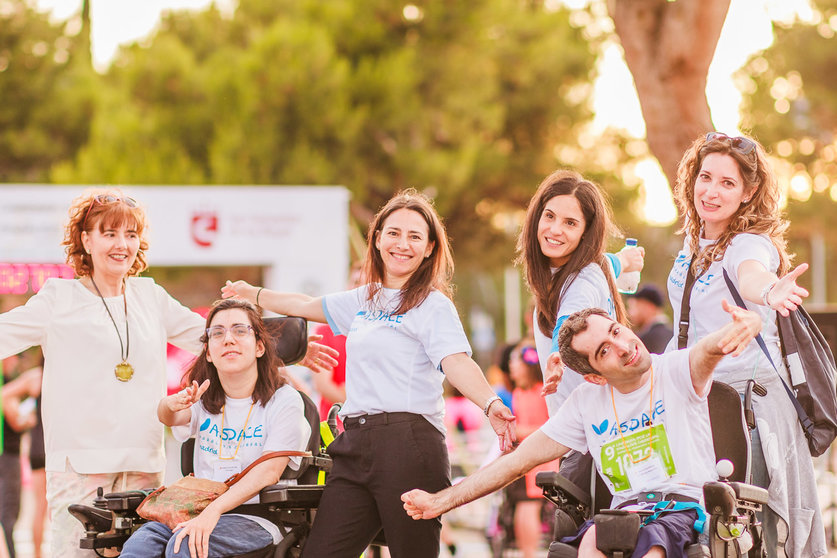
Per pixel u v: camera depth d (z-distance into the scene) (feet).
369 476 15.64
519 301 146.92
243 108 62.44
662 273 105.40
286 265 42.86
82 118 77.25
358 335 16.19
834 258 117.50
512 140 73.97
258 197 42.78
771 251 15.70
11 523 28.40
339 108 62.59
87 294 17.74
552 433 15.05
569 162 74.02
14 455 28.60
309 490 15.90
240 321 16.65
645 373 14.44
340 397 22.98
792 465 15.84
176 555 15.23
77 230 17.80
